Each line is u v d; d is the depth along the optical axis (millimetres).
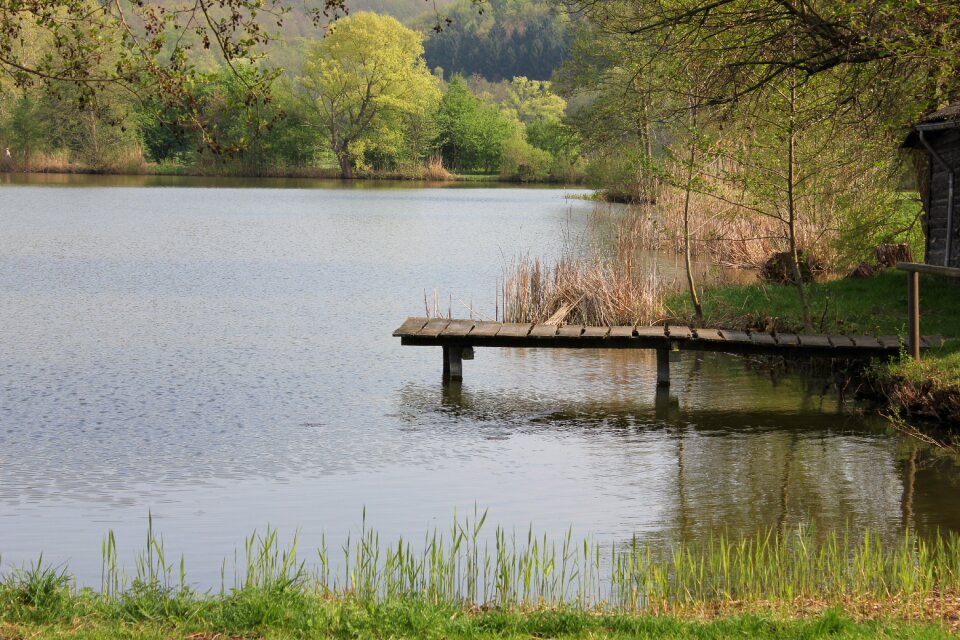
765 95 19734
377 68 111688
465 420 16094
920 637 6910
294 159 115062
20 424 15391
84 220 52281
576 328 19016
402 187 99312
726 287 26344
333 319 25281
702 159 21203
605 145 51312
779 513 11656
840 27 16125
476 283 31797
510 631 7121
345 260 37312
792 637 6957
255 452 14117
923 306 21250
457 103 128375
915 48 15055
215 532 10891
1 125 101938
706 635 7051
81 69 11047
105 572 9602
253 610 7188
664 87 21453
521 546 10477
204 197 74500
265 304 27375
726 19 17562
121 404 16719
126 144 105750
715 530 11070
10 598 7469
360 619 7199
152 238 43875
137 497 12117
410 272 34250
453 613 7566
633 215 40062
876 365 17297
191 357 20547
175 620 7113
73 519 11289
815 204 26719
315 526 11148
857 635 6941
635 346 18234
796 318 21234
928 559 9938
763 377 19359
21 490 12320
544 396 17828
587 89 48656
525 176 118438
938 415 15516
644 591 8820
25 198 68375
